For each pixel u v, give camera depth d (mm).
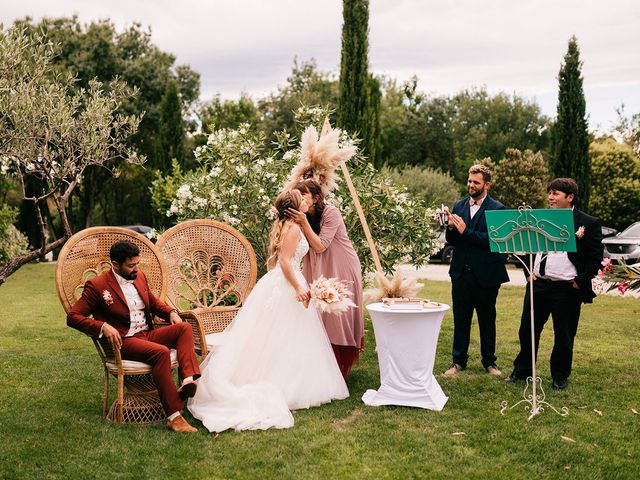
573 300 5145
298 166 5574
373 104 19516
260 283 4891
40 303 10906
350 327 5270
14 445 3900
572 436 4098
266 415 4312
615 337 7336
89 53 26219
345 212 6918
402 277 5047
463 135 41031
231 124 34719
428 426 4293
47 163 5328
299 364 4746
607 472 3541
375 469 3557
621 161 22375
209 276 5559
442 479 3430
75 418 4457
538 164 23578
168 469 3557
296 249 4887
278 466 3609
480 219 5695
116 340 4230
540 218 4387
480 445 3938
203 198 6805
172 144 23391
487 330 5711
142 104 27359
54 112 5059
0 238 15562
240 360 4668
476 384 5312
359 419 4457
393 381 4754
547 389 5168
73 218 31891
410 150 38375
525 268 5324
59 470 3529
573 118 17688
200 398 4582
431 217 7297
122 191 31922
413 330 4633
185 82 30812
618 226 22578
